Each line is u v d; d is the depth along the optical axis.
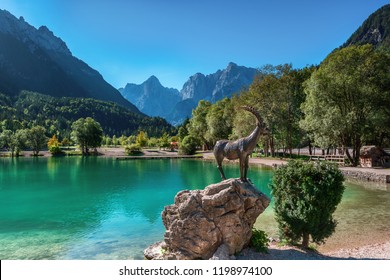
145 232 14.42
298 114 50.09
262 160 49.78
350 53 35.38
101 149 108.31
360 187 25.14
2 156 88.31
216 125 73.38
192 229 8.86
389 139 45.47
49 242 13.27
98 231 14.83
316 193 9.34
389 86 35.88
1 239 13.84
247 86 63.78
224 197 8.92
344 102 36.81
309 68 56.16
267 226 14.34
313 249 10.16
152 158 70.88
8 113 165.62
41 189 28.77
